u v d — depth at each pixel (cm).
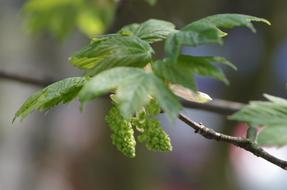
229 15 364
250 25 359
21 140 1230
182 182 1706
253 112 333
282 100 363
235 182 1698
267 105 337
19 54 1217
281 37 1641
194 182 1722
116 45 380
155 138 368
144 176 1620
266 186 1636
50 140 1326
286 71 1709
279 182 1625
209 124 1716
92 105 1552
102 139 1574
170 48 344
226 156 1722
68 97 377
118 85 319
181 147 1731
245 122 328
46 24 874
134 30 420
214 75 345
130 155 363
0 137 1188
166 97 319
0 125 1184
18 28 1223
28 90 1193
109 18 864
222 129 1694
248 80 1719
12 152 1211
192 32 347
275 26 1592
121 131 363
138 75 326
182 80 343
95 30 873
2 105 1177
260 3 1482
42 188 1301
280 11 1531
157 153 1650
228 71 1716
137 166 1605
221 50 1670
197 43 341
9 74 789
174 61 339
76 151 1522
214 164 1731
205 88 1714
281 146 311
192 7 1326
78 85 372
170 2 1257
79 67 394
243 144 403
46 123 1304
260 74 1711
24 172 1233
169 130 1728
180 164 1719
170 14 957
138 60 370
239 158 1695
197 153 1738
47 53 1245
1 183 1195
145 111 371
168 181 1692
